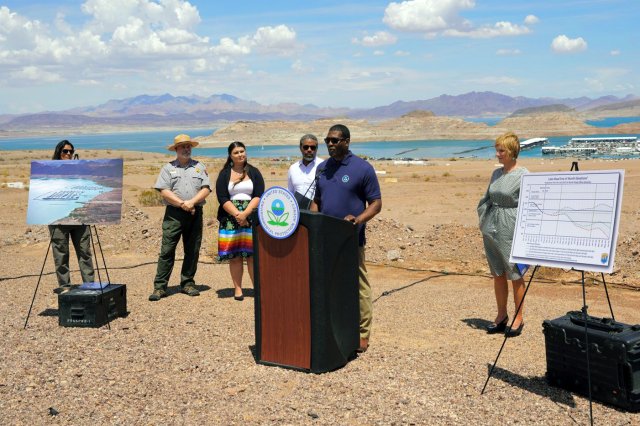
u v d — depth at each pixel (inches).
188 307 298.7
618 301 320.5
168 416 169.0
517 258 186.4
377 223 580.1
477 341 242.2
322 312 200.8
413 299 329.4
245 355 222.2
